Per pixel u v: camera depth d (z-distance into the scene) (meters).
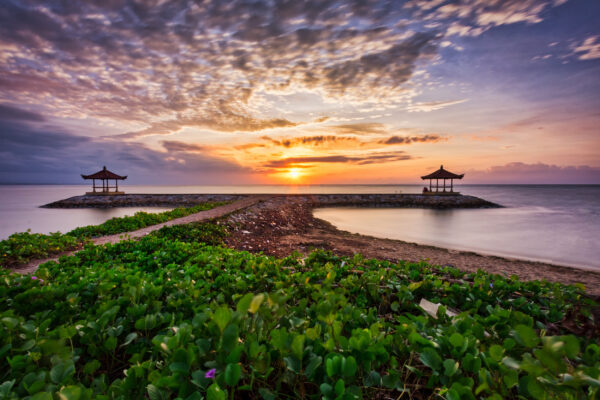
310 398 1.54
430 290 3.58
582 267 9.27
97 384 1.55
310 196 42.81
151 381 1.46
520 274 8.10
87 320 2.23
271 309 1.97
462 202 40.00
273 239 12.62
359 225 20.17
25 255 7.62
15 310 2.61
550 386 1.23
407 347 1.84
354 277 3.63
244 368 1.63
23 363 1.58
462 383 1.48
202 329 1.85
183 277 3.78
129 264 4.75
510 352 1.79
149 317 2.17
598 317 2.91
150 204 40.25
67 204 38.25
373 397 1.58
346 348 1.65
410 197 42.69
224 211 17.44
